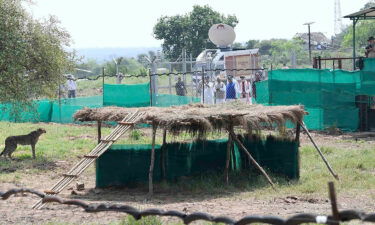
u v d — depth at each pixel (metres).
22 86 27.50
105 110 23.89
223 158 24.98
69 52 29.72
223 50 55.69
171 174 24.25
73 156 30.00
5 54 26.78
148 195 22.12
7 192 10.88
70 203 10.23
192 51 77.69
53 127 40.34
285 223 8.02
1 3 27.05
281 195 21.47
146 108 24.14
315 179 24.38
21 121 43.50
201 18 78.81
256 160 25.11
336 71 38.00
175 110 23.34
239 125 23.17
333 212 7.72
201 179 23.70
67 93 47.06
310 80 38.41
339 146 33.22
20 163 27.41
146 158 24.12
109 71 80.25
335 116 38.16
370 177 24.50
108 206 9.65
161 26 79.31
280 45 96.12
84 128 40.19
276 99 39.22
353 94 37.84
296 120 24.28
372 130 37.97
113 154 23.92
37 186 23.44
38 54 27.88
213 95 42.88
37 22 28.16
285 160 24.75
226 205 19.66
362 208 18.95
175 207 19.27
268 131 28.16
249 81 47.94
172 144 24.42
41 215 17.95
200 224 15.90
